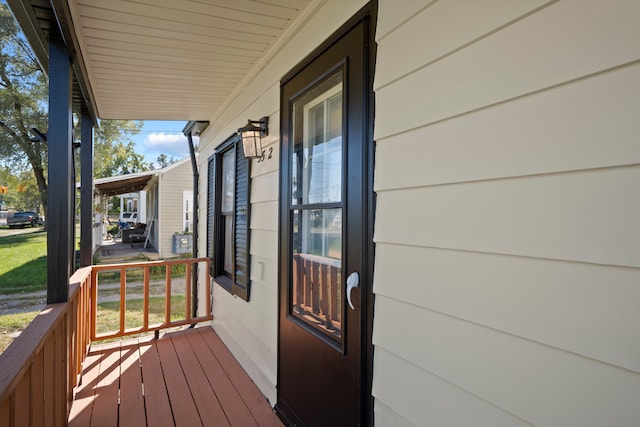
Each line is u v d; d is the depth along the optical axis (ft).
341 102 5.91
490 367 3.34
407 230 4.31
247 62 8.94
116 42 7.71
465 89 3.62
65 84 6.64
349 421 5.27
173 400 8.39
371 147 4.95
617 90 2.53
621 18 2.52
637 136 2.43
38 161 39.60
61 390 6.62
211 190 14.66
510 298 3.19
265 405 8.18
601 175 2.61
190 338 12.82
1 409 3.44
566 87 2.82
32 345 4.35
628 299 2.47
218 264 13.29
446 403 3.77
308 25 6.73
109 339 13.12
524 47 3.11
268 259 8.57
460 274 3.65
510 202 3.20
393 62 4.57
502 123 3.27
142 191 62.28
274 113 8.27
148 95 11.32
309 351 6.50
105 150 51.19
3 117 38.01
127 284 27.63
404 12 4.41
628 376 2.46
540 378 2.96
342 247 5.49
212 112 13.69
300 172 7.14
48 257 6.61
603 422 2.57
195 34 7.44
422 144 4.12
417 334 4.15
